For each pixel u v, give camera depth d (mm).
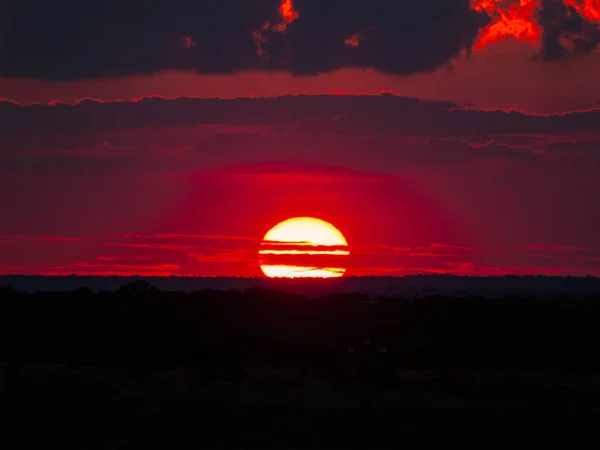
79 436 139625
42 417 147125
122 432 140875
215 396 163375
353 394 167000
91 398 158125
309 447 136125
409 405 158375
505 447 138875
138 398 159750
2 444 135500
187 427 144500
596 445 137750
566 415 151625
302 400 161000
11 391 162250
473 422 148000
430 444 138250
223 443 137750
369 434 142875
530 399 164750
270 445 136750
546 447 138250
